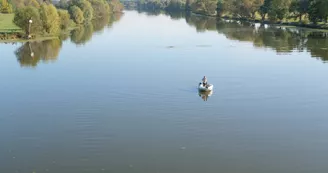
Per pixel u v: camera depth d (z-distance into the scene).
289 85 58.94
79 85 59.66
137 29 151.12
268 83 60.03
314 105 49.91
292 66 72.94
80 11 161.75
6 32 115.44
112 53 88.88
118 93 55.09
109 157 35.91
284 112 47.44
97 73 67.62
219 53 88.69
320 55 85.31
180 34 132.38
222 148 37.72
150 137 40.25
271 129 42.28
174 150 37.31
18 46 99.94
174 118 45.47
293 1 164.88
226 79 62.59
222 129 42.25
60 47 99.44
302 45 102.50
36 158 35.78
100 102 51.34
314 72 67.75
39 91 56.66
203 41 111.94
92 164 34.62
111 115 46.59
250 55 85.88
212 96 53.47
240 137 40.22
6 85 60.28
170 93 54.91
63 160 35.34
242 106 49.47
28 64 76.50
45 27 118.50
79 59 81.50
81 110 48.31
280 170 33.59
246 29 152.12
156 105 49.91
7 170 33.59
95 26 164.25
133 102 51.25
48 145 38.50
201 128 42.47
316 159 35.56
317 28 148.50
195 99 52.16
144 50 93.00
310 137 40.31
